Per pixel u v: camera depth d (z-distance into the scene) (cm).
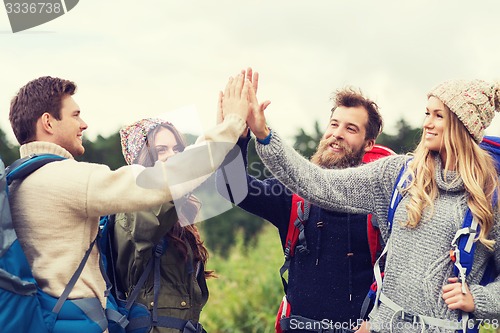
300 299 417
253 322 901
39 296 343
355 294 410
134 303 388
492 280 363
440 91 363
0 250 334
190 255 397
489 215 350
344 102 444
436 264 353
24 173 351
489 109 363
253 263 1077
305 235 418
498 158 373
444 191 360
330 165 438
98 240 369
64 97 379
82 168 350
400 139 1034
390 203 372
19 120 376
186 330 392
